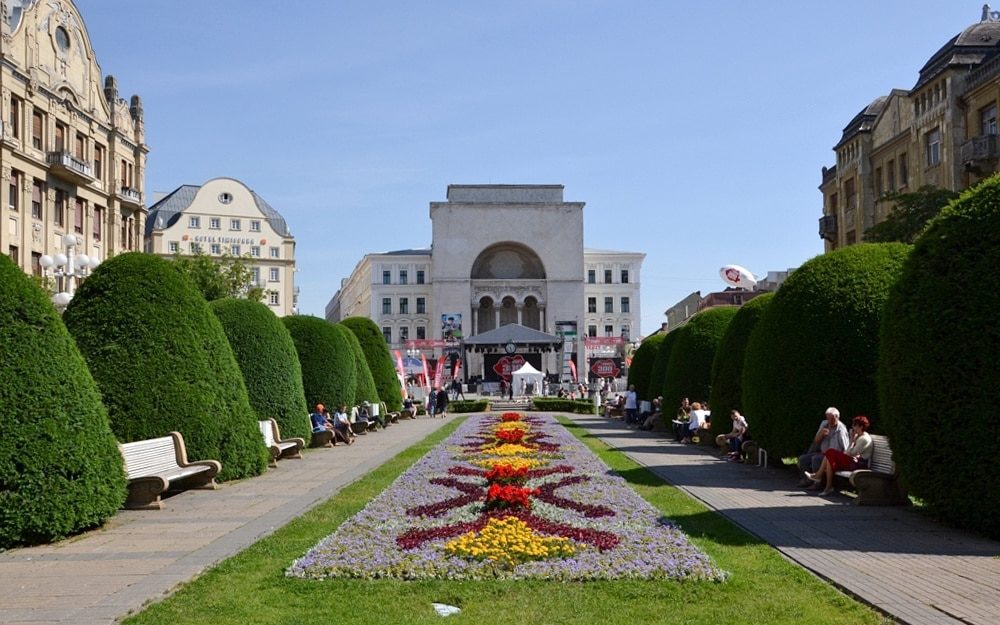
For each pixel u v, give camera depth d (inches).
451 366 3607.3
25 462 405.7
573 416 1797.5
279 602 298.4
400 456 864.3
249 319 875.4
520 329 2413.9
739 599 298.8
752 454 774.5
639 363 1572.3
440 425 1465.3
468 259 4074.8
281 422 865.5
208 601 299.1
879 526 441.1
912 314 460.4
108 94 2224.4
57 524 411.5
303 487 616.7
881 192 1800.0
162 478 512.1
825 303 660.1
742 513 485.4
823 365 652.1
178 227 3666.3
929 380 444.1
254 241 3794.3
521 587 317.1
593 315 4655.5
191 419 610.5
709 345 1105.4
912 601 290.8
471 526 421.7
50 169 1894.7
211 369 650.8
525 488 569.3
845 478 561.0
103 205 2167.8
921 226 1336.1
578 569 336.2
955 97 1476.4
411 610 288.0
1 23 1721.2
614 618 277.6
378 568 339.6
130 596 308.8
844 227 1985.7
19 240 1787.6
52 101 1913.1
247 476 678.5
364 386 1380.4
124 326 604.7
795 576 331.3
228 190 3767.2
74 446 430.3
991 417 409.1
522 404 2135.8
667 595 304.7
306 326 1141.1
